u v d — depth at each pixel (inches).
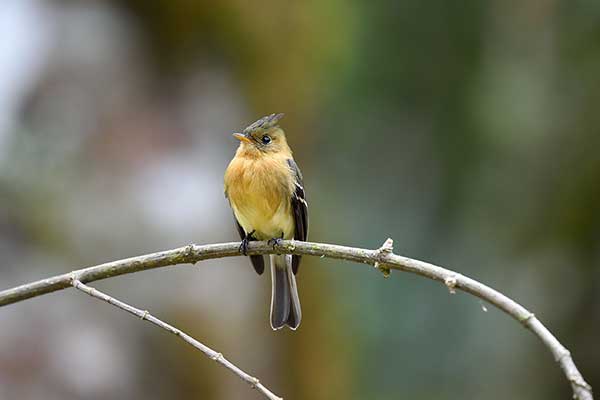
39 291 260.8
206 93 463.5
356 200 660.7
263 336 450.6
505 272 644.1
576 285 627.2
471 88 667.4
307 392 480.4
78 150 424.5
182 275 427.2
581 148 644.7
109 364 404.2
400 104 669.9
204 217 436.5
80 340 402.0
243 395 437.4
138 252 419.8
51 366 394.9
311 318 497.0
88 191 421.1
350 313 538.3
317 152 541.3
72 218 413.7
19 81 420.2
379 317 619.2
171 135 448.1
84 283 268.2
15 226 403.2
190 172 442.9
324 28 532.7
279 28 490.3
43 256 405.1
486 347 623.2
